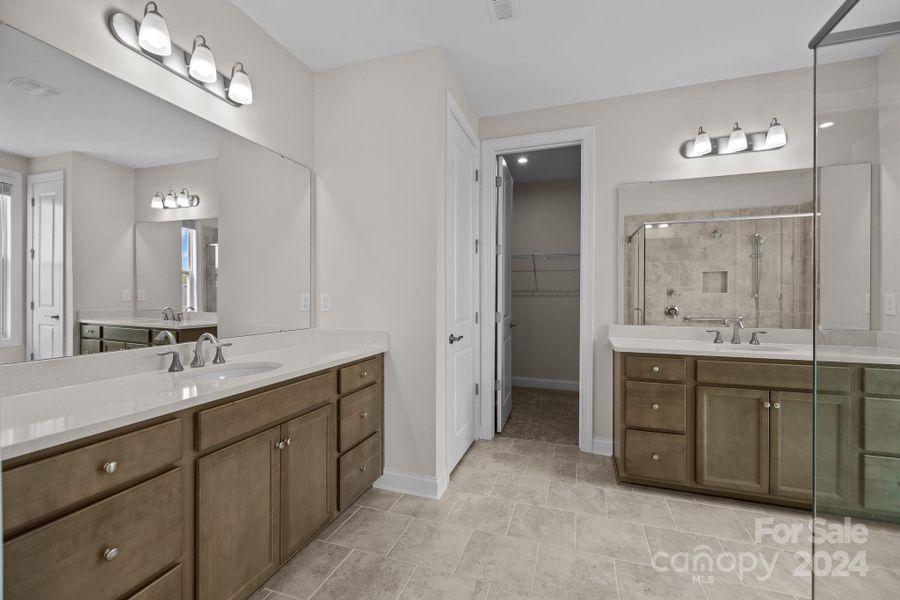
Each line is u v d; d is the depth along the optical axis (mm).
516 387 4688
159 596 1063
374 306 2215
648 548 1701
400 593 1440
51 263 1229
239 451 1313
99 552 927
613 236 2689
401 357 2170
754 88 2418
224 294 1824
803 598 1412
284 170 2131
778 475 1984
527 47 2135
